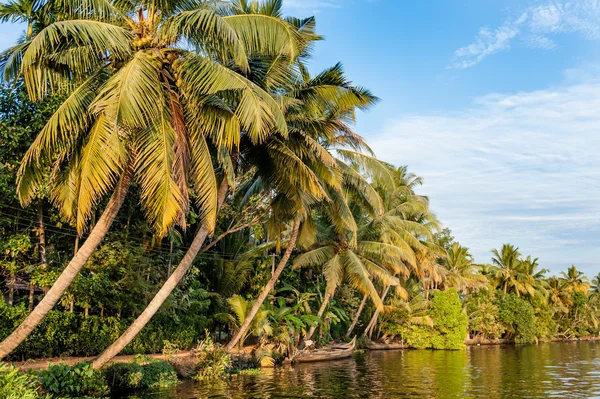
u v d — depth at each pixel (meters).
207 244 29.80
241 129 17.66
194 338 26.88
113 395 15.69
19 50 11.89
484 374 24.17
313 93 19.16
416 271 39.72
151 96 11.95
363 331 45.09
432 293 50.62
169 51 13.18
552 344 63.19
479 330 57.38
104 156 12.32
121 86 11.38
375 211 25.94
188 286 25.39
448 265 55.94
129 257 21.22
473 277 56.03
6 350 12.34
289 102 17.61
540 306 66.19
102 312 21.95
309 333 31.17
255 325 25.41
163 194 12.30
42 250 19.78
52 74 12.88
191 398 15.58
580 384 20.64
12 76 12.20
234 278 29.39
